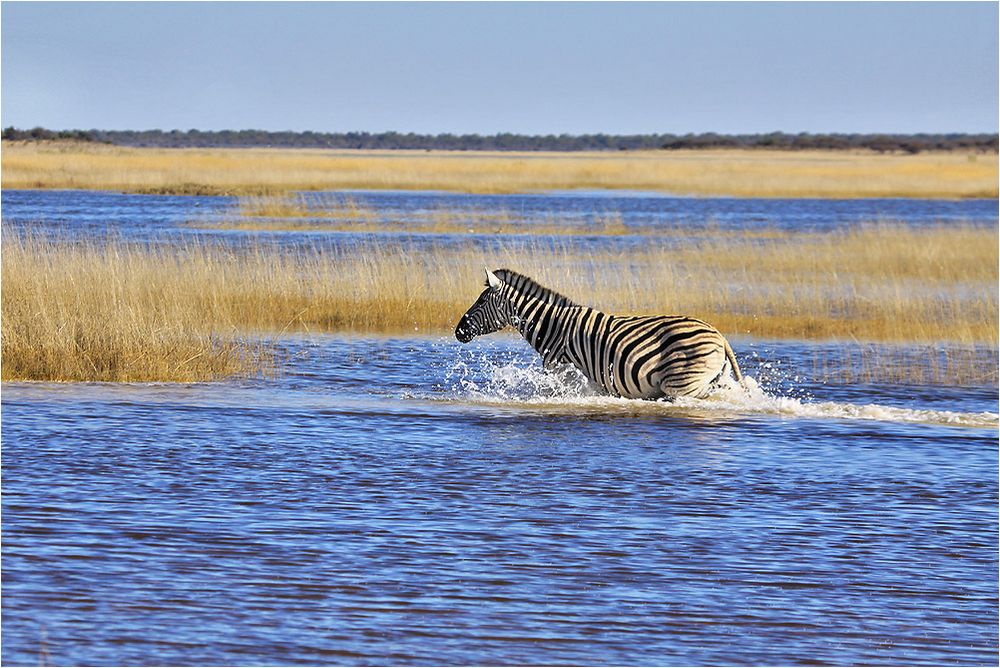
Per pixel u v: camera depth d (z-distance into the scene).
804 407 50.31
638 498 36.66
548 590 28.80
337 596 28.08
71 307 62.84
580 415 48.53
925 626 27.25
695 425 46.84
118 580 28.69
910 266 103.44
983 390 57.03
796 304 81.12
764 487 38.16
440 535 32.72
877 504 36.50
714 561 31.11
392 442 43.53
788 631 26.81
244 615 26.83
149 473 38.47
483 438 44.34
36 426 44.91
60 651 24.67
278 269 80.94
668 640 26.14
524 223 154.62
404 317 74.12
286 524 33.34
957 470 40.66
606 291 78.94
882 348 68.25
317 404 50.44
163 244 108.06
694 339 50.34
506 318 53.62
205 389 53.44
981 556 31.92
